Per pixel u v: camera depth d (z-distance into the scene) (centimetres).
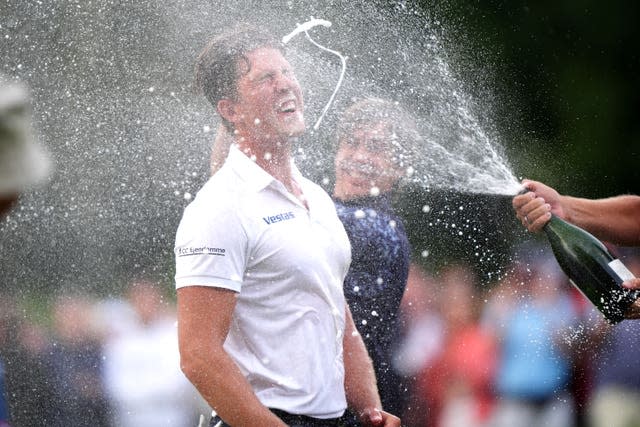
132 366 2072
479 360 2128
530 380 2136
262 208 1050
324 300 1065
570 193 3206
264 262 1040
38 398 2009
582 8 3422
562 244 1305
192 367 995
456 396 2097
